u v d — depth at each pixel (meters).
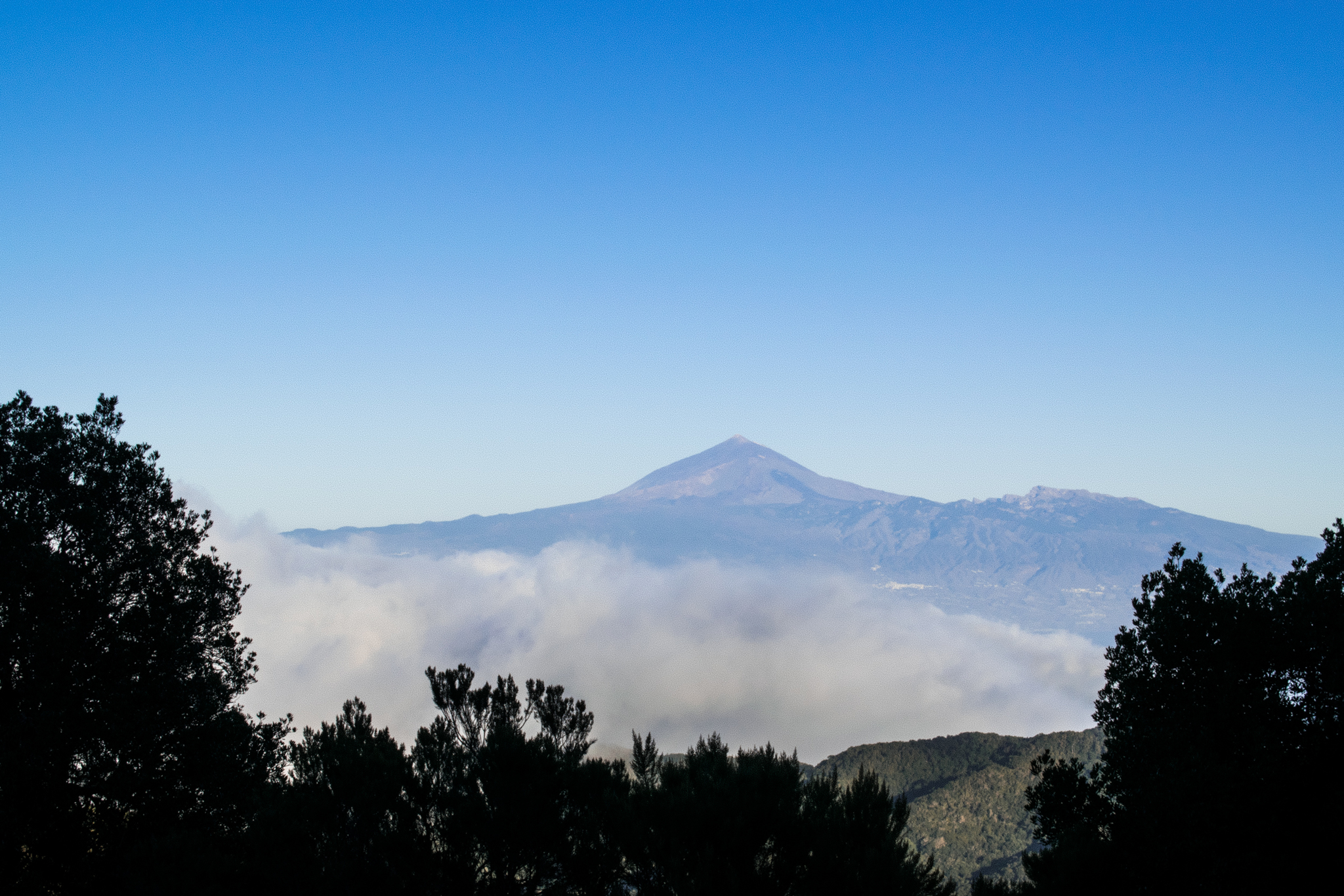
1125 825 12.59
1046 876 11.70
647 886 10.70
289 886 10.90
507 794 11.23
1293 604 13.45
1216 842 10.95
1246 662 13.59
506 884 11.52
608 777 12.08
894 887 9.66
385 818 11.66
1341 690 12.16
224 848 12.41
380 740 12.85
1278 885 10.46
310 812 11.47
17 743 14.19
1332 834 10.72
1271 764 11.57
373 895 10.84
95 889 13.66
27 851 14.05
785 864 10.16
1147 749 13.41
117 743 14.48
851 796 10.83
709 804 10.17
